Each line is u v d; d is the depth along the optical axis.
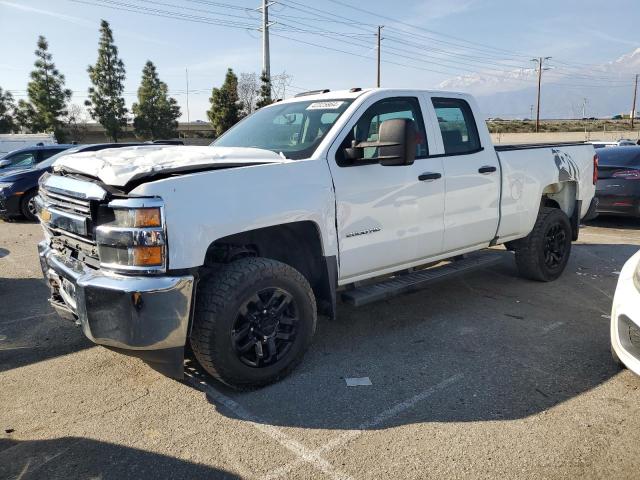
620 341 3.59
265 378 3.61
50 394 3.61
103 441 3.05
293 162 3.74
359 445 2.98
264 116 4.89
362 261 4.18
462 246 5.07
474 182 4.99
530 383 3.69
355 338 4.54
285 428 3.16
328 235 3.89
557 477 2.69
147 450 2.96
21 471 2.79
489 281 6.23
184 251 3.14
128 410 3.39
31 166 12.80
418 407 3.38
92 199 3.24
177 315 3.14
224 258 3.80
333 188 3.90
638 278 3.59
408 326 4.81
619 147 10.33
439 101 4.87
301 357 3.82
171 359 3.28
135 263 3.07
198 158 3.48
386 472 2.74
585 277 6.42
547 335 4.57
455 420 3.22
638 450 2.89
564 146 6.21
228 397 3.54
